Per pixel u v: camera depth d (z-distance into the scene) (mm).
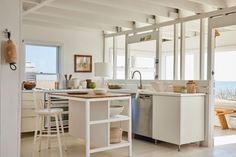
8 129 2951
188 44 7586
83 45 7016
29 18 5617
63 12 5523
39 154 4012
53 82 6602
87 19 5855
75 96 3730
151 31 6000
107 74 6410
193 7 4895
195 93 4629
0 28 2885
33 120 5414
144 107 5008
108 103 3820
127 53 6652
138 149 4410
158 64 5758
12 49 2855
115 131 3990
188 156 4012
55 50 6703
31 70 6289
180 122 4332
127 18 5625
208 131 4680
